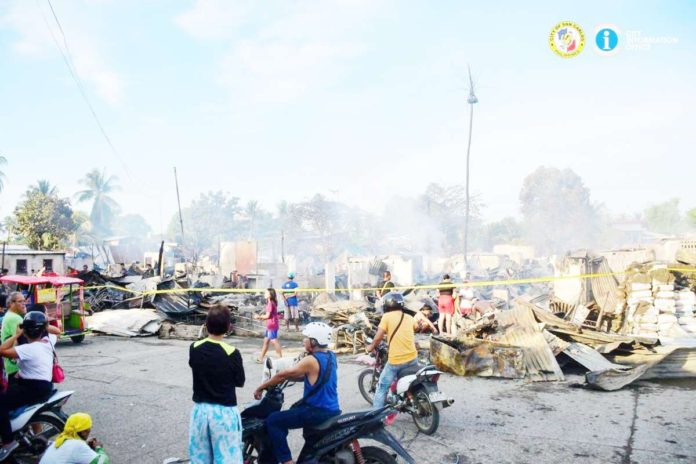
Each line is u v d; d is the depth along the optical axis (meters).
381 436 3.92
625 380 7.50
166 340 13.72
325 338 4.21
